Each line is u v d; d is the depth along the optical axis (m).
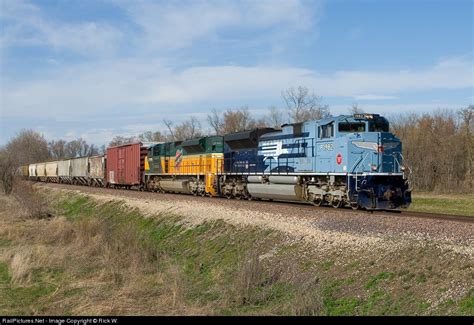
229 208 21.97
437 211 27.89
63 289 15.05
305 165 22.92
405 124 67.44
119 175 46.16
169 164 37.16
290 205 21.58
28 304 13.62
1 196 53.28
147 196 32.50
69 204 40.84
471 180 49.38
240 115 78.50
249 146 27.86
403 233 13.39
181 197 29.30
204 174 31.52
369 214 17.09
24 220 32.94
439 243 12.01
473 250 11.11
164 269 17.11
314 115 66.75
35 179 87.31
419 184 52.62
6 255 20.19
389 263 12.03
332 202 21.11
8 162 58.50
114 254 19.09
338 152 20.59
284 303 12.38
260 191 26.05
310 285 12.50
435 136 56.12
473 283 9.90
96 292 14.55
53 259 19.30
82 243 22.08
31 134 133.75
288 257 14.78
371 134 20.48
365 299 11.21
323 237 14.99
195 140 32.62
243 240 17.56
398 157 20.94
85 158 58.66
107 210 32.16
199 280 15.61
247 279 13.47
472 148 51.28
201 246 18.97
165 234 22.17
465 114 54.38
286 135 24.52
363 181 19.61
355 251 13.34
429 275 10.88
